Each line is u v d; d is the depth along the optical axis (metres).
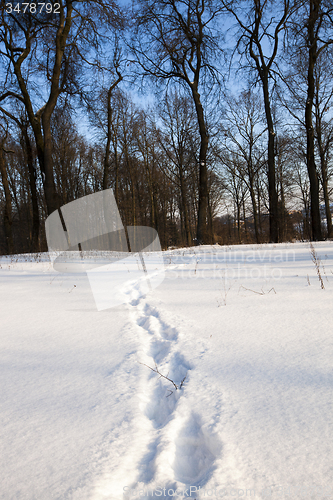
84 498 0.99
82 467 1.15
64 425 1.43
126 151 24.70
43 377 1.98
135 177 29.33
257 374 1.83
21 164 25.53
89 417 1.49
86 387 1.82
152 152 27.39
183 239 37.22
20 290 5.50
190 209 36.53
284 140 23.42
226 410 1.47
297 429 1.29
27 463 1.18
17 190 31.23
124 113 23.20
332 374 1.76
